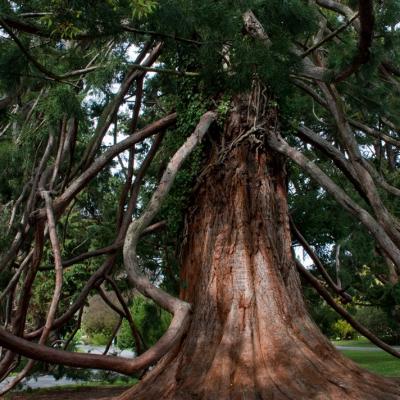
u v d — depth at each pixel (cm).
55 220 1289
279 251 1187
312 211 1888
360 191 1566
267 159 1253
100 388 1986
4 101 1282
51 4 1019
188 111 1314
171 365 1050
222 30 1085
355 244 1938
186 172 1273
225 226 1169
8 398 1683
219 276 1124
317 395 915
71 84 1233
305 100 1905
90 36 1074
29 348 592
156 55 1476
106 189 2198
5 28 1048
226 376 968
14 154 1522
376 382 993
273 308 1077
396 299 1992
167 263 1961
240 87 1173
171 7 1025
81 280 2258
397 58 1625
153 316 2234
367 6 1009
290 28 1185
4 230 1566
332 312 2452
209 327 1074
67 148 1492
